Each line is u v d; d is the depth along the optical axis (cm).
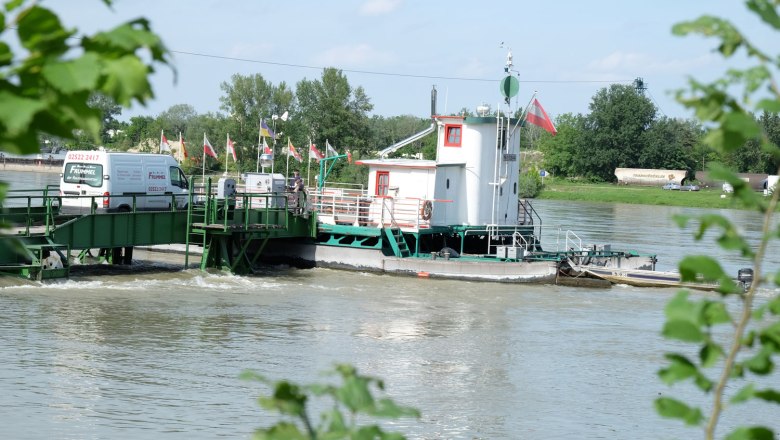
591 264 6475
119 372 3159
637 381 3419
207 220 5559
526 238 6938
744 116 462
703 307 507
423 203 6178
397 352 3734
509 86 6662
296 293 5131
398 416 521
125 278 5219
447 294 5350
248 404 2867
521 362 3659
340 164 14988
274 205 6450
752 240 9444
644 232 10625
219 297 4853
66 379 3025
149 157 6019
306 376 3228
